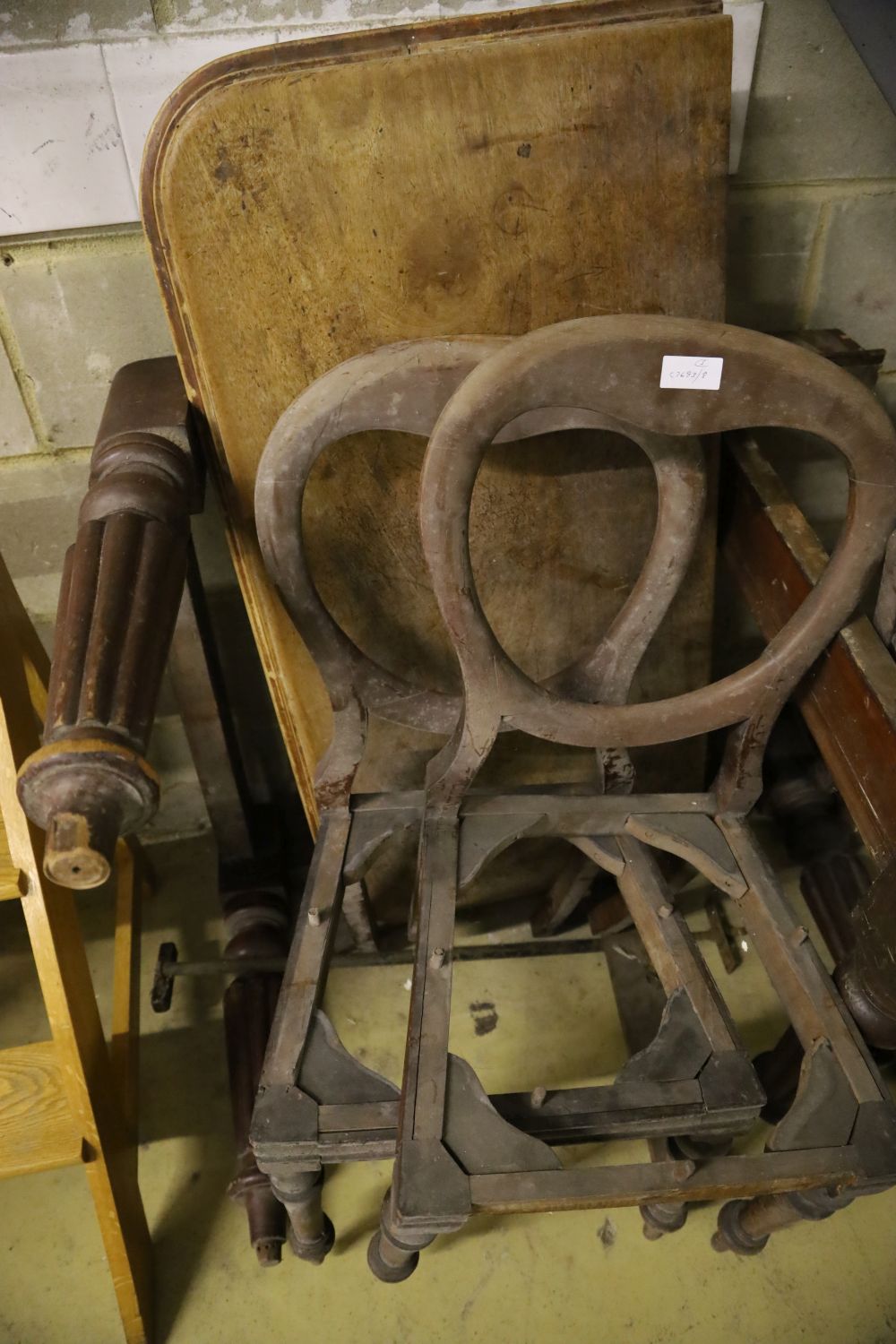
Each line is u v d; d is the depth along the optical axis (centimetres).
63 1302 124
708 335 79
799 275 135
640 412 83
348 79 93
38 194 109
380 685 107
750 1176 89
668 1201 89
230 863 153
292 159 96
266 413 108
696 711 101
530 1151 89
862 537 91
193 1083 146
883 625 102
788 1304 125
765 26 115
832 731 105
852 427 84
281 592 98
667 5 97
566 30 96
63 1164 106
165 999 144
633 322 79
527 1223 131
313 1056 97
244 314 103
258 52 92
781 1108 119
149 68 104
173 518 94
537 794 114
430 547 85
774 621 116
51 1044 115
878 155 125
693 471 98
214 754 138
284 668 126
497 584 125
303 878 165
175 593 90
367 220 100
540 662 133
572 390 80
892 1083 144
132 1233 118
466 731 100
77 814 70
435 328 107
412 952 147
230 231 98
